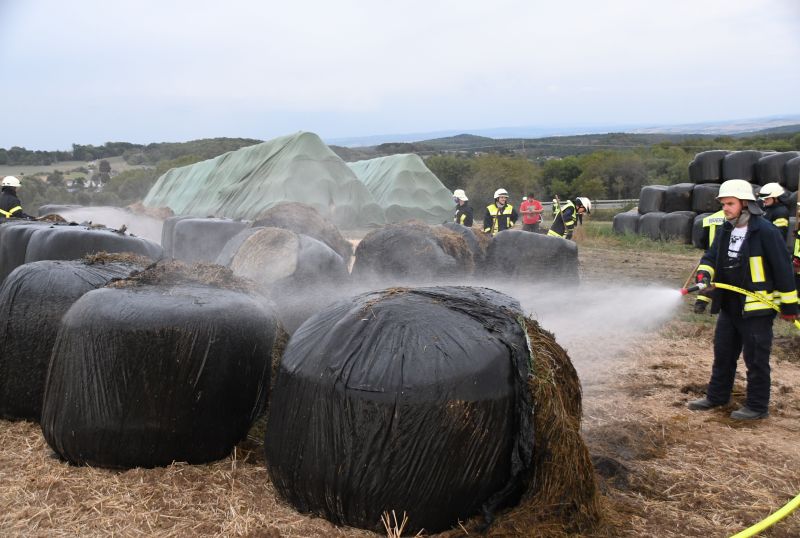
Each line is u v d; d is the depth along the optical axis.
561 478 3.45
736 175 18.53
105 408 3.96
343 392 3.31
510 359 3.49
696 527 3.67
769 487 4.20
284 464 3.50
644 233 21.33
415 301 3.79
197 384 4.02
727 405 5.84
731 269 5.57
